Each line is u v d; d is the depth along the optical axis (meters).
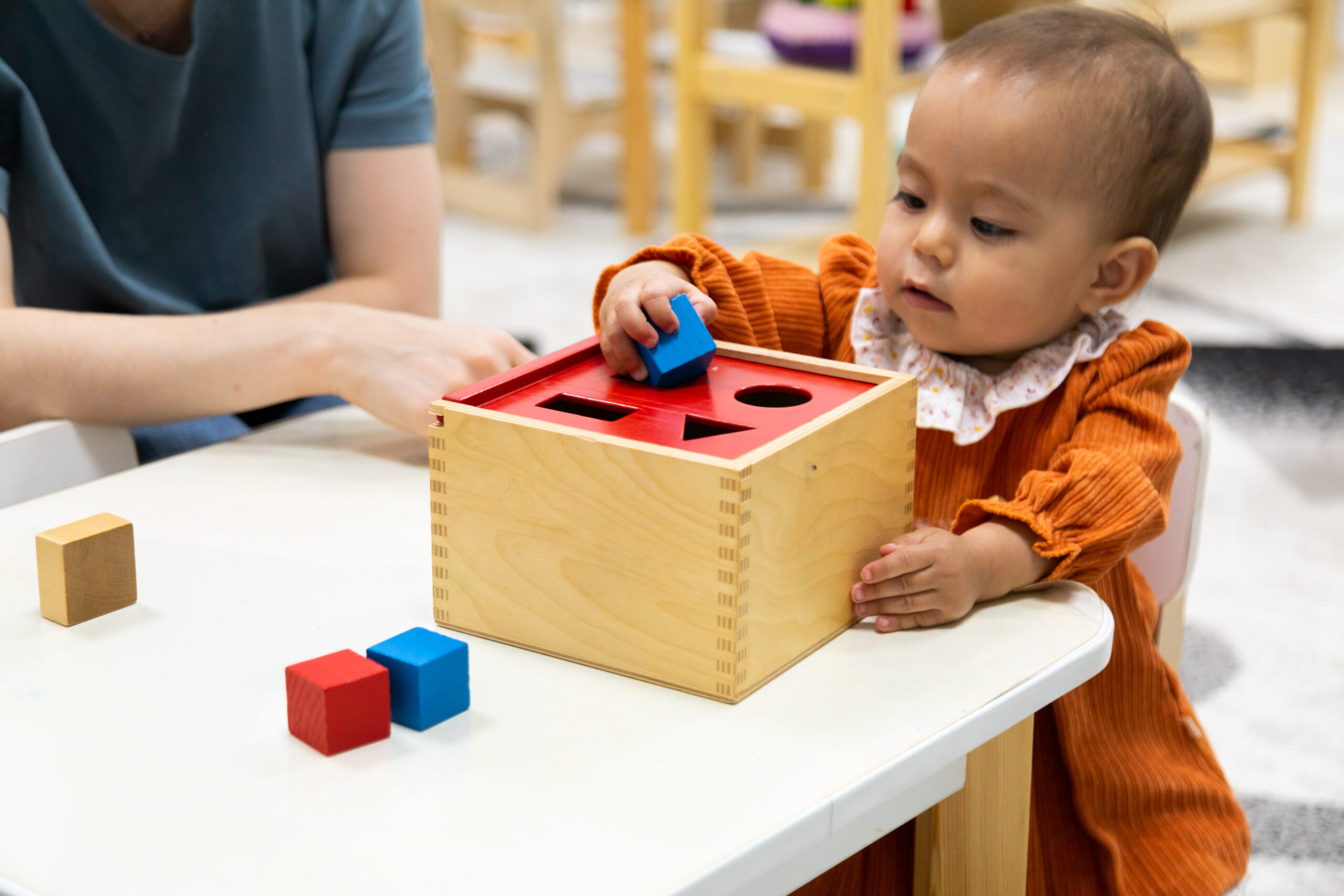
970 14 2.55
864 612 0.66
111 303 1.14
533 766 0.55
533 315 2.86
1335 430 2.29
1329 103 4.69
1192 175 0.84
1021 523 0.70
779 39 2.73
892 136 3.03
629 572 0.60
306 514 0.81
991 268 0.79
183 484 0.85
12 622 0.68
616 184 3.97
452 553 0.66
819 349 0.95
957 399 0.84
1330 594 1.79
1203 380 2.48
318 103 1.17
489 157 4.15
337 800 0.53
